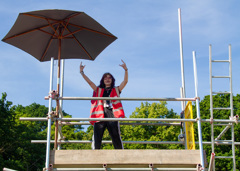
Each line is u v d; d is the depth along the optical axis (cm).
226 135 2550
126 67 687
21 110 5344
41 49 799
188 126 698
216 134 2594
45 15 694
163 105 3142
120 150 538
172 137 2862
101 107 668
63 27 750
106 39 767
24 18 685
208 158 2566
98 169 525
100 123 660
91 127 3838
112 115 668
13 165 3108
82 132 3881
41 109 5306
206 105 2792
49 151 531
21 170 3334
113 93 685
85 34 770
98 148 646
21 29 720
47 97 577
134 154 536
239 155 2528
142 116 3077
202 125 2634
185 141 755
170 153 540
